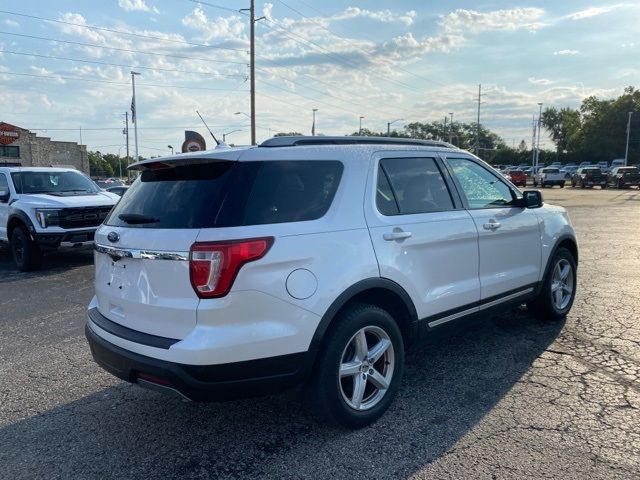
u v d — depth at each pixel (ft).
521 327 17.78
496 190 15.83
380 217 11.69
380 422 11.57
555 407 12.01
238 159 10.27
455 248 13.33
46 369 15.39
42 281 28.53
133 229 10.62
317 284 10.25
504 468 9.70
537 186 155.74
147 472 9.98
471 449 10.38
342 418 10.94
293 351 10.03
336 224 10.84
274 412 12.35
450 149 14.65
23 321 20.56
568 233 18.16
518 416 11.65
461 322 13.82
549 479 9.33
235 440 11.10
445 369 14.40
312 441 10.93
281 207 10.27
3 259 38.04
